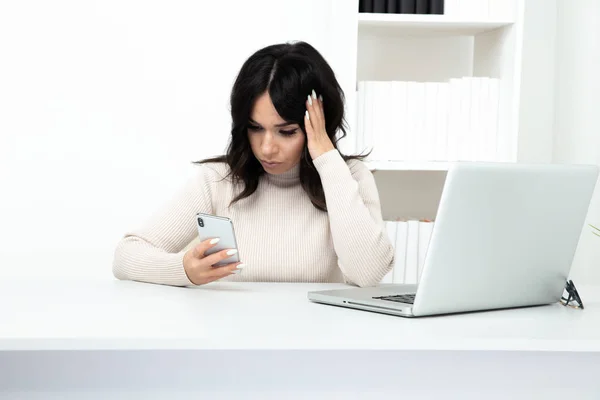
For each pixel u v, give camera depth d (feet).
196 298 5.39
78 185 10.26
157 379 4.35
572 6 10.46
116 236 10.33
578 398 4.56
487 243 4.84
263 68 6.57
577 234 5.42
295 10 10.22
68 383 4.33
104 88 10.20
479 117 9.21
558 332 4.36
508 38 9.12
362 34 10.03
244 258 7.11
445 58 10.39
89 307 4.88
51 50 10.11
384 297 5.21
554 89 10.50
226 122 10.35
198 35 10.23
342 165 6.78
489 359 4.48
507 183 4.78
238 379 4.38
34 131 10.16
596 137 10.41
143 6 10.16
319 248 7.12
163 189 10.35
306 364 4.39
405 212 10.44
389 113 9.13
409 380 4.44
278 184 7.33
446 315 4.91
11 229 10.21
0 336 3.89
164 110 10.28
